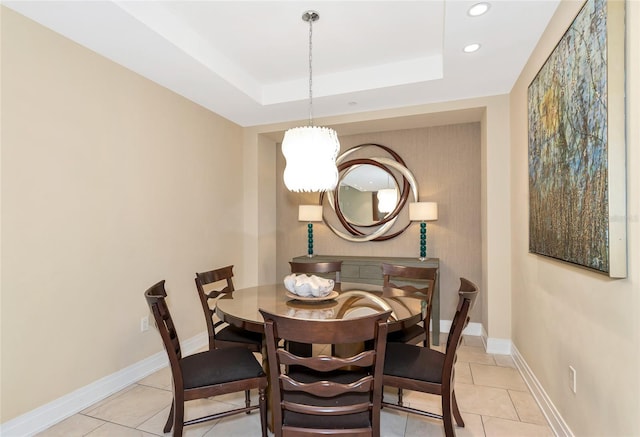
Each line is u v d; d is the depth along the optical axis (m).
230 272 2.70
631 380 1.24
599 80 1.36
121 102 2.54
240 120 3.93
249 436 1.93
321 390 1.32
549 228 1.97
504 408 2.21
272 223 4.47
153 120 2.83
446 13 1.95
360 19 2.32
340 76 3.16
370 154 4.17
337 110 3.62
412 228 3.99
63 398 2.11
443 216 3.87
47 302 2.04
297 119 3.89
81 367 2.23
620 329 1.31
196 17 2.28
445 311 3.84
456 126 3.83
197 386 1.68
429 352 1.97
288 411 1.42
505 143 3.12
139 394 2.41
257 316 1.85
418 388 1.73
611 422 1.37
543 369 2.18
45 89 2.03
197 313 3.32
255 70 3.09
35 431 1.95
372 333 1.30
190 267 3.25
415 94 3.17
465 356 3.06
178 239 3.10
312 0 2.11
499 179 3.13
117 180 2.50
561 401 1.88
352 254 4.26
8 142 1.85
